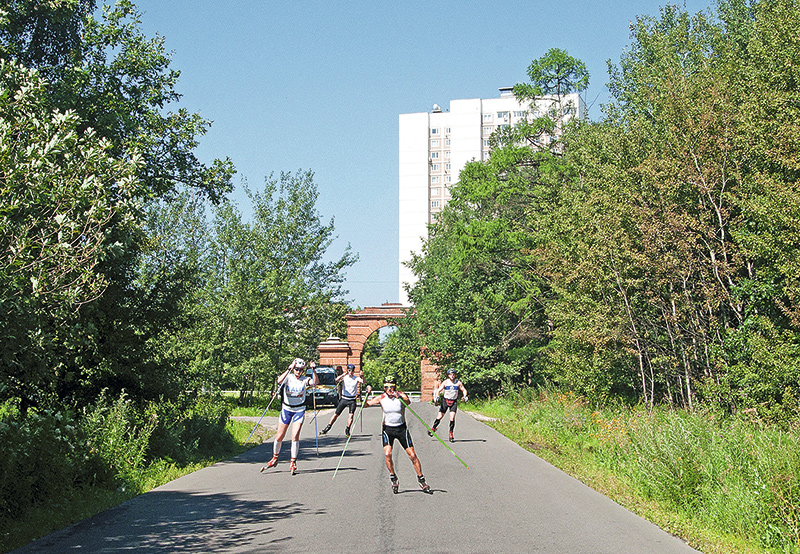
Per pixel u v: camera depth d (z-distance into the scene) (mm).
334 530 7637
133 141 16203
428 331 43406
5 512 8266
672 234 19109
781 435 10797
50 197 8820
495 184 39906
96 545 7004
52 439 9539
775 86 18609
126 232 11492
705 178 18844
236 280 36750
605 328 20734
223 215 40875
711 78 20469
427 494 10195
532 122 41031
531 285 37562
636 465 11227
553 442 17922
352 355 50938
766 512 7895
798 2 18438
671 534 7656
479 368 38469
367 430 22906
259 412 30625
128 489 10398
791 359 15367
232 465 13930
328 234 44656
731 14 26719
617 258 20297
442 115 132375
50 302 8992
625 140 23172
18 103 9391
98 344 14172
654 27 29391
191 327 16438
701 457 10102
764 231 16891
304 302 39594
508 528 7766
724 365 17219
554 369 26250
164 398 15406
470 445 17703
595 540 7191
